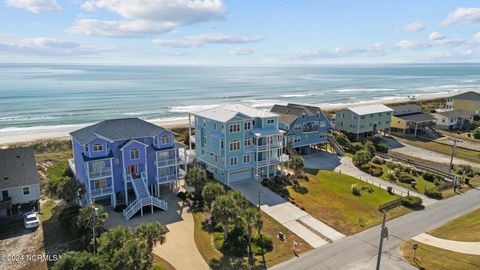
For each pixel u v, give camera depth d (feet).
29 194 126.93
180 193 143.64
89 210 101.60
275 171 173.06
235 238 108.88
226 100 504.02
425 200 149.38
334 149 220.02
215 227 116.37
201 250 105.09
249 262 99.55
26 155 137.08
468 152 229.66
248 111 174.60
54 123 312.09
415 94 611.88
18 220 121.80
